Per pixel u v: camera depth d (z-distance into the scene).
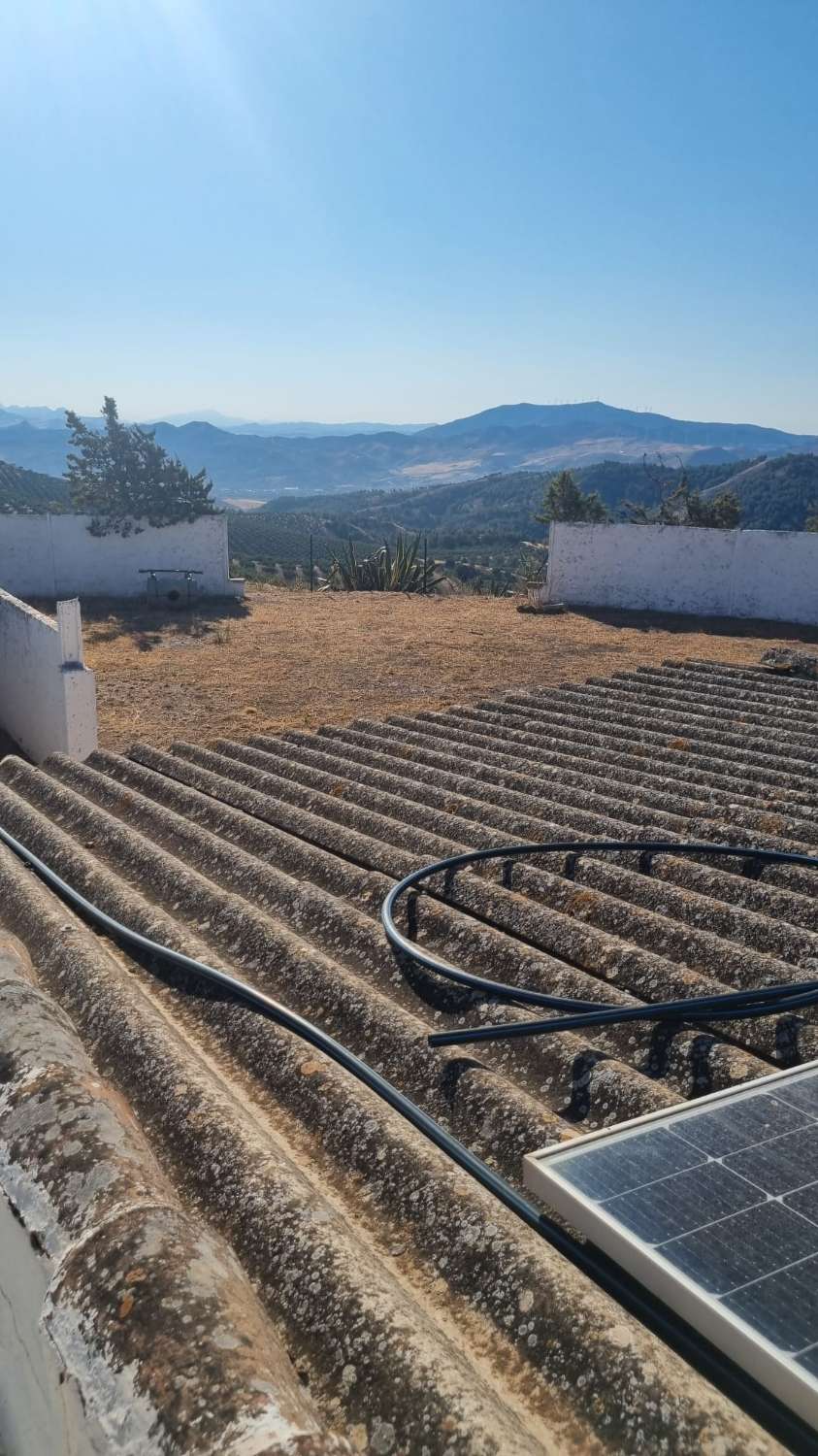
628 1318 2.14
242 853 5.25
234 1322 1.85
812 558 21.03
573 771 7.11
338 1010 3.64
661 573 22.47
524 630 20.39
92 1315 1.89
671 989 3.72
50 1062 2.72
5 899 4.56
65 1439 2.03
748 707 9.44
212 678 16.06
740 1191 2.18
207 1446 1.58
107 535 23.86
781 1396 1.70
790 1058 3.32
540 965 3.88
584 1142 2.35
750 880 4.79
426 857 5.24
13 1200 2.29
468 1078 3.17
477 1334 2.20
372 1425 1.88
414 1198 2.61
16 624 13.53
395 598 25.39
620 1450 1.86
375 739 8.10
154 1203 2.18
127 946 4.28
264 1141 2.76
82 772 6.96
